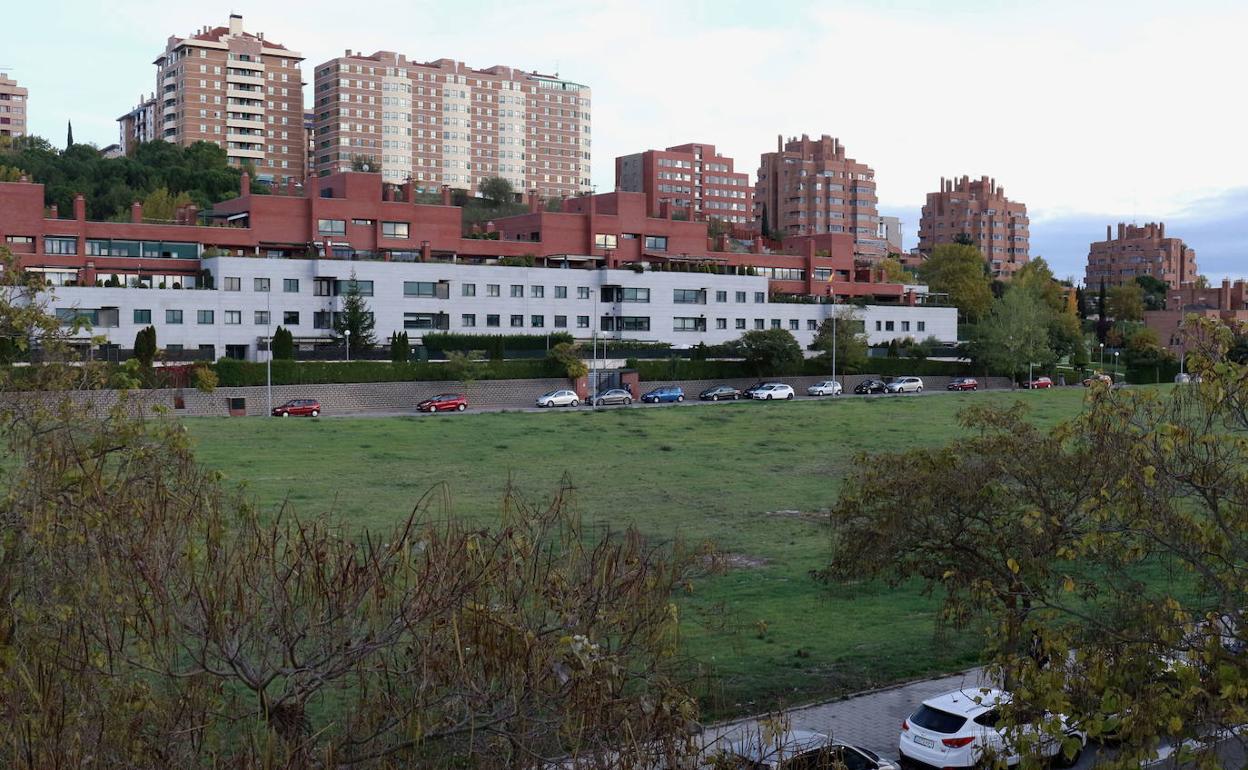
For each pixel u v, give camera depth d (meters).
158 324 89.75
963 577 24.02
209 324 92.06
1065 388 111.12
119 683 11.71
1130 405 15.64
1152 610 13.94
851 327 109.75
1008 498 23.75
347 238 108.44
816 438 74.38
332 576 12.28
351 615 12.13
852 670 26.39
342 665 11.73
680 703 12.33
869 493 25.39
